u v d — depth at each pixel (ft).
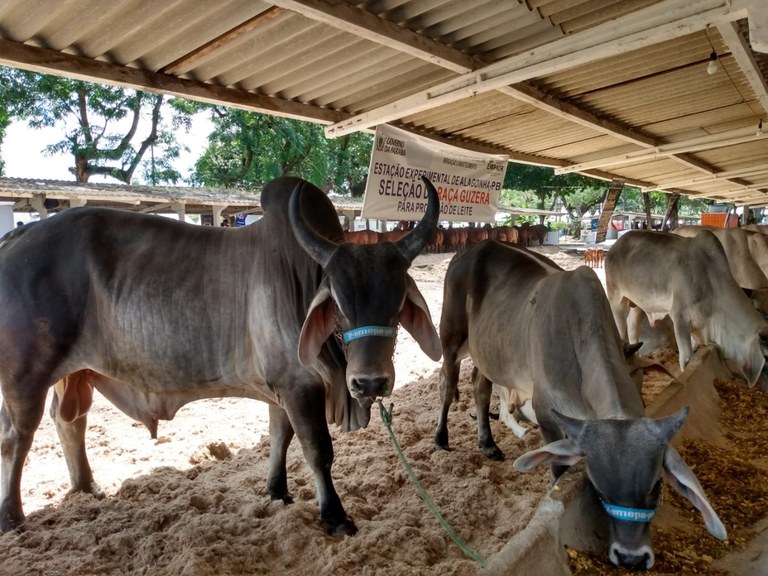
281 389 11.39
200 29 14.38
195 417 19.01
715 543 10.68
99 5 12.79
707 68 19.94
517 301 13.21
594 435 8.64
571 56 15.93
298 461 15.02
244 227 12.44
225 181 71.56
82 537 10.99
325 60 17.16
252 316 11.51
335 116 22.12
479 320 14.34
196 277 11.80
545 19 15.89
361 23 14.10
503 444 16.17
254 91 19.31
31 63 14.29
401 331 32.42
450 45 16.96
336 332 11.00
